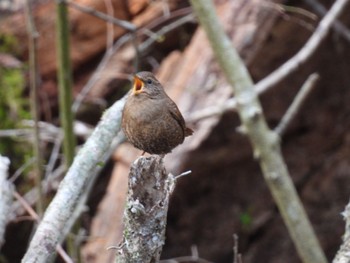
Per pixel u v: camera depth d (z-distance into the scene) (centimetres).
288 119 909
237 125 1245
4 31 1184
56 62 1185
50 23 1180
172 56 1159
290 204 876
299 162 1374
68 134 941
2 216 618
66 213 642
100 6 1166
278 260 1365
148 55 1193
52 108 1203
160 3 1169
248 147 1274
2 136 1149
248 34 1109
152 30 1176
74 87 1192
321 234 1384
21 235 1177
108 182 1229
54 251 618
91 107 1188
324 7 1305
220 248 1343
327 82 1345
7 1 1194
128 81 1180
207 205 1323
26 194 1120
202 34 1141
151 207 519
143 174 518
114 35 1182
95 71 1191
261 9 1115
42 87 1188
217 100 1077
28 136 1140
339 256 665
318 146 1370
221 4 1156
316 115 1353
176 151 1095
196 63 1116
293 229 880
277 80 981
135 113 700
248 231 1354
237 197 1330
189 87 1096
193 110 1077
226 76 873
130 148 1112
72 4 934
